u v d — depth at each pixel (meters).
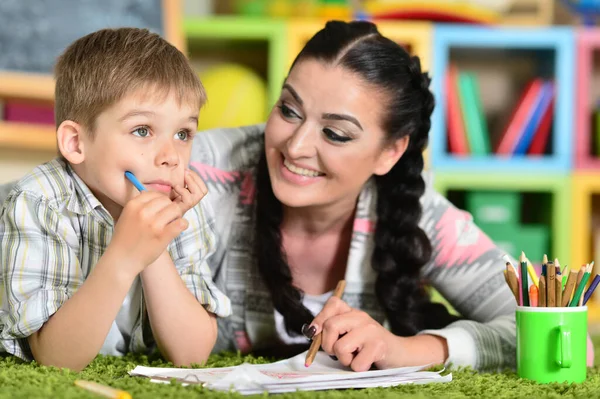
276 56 3.08
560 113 3.13
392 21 3.17
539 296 1.13
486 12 3.13
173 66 1.14
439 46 3.09
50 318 1.08
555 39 3.13
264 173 1.45
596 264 3.18
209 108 2.90
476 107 3.15
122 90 1.09
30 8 2.72
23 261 1.10
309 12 3.16
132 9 2.86
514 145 3.15
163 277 1.16
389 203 1.45
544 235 3.15
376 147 1.34
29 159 2.83
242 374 0.94
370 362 1.12
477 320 1.52
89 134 1.12
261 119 2.98
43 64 2.70
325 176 1.34
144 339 1.28
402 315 1.44
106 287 1.04
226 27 3.08
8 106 2.74
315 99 1.29
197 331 1.18
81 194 1.16
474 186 3.11
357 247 1.47
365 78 1.30
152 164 1.11
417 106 1.39
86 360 1.08
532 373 1.12
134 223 1.04
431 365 1.18
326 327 1.15
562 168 3.12
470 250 1.51
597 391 1.02
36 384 0.93
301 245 1.50
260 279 1.47
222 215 1.46
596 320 3.03
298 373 1.06
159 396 0.87
